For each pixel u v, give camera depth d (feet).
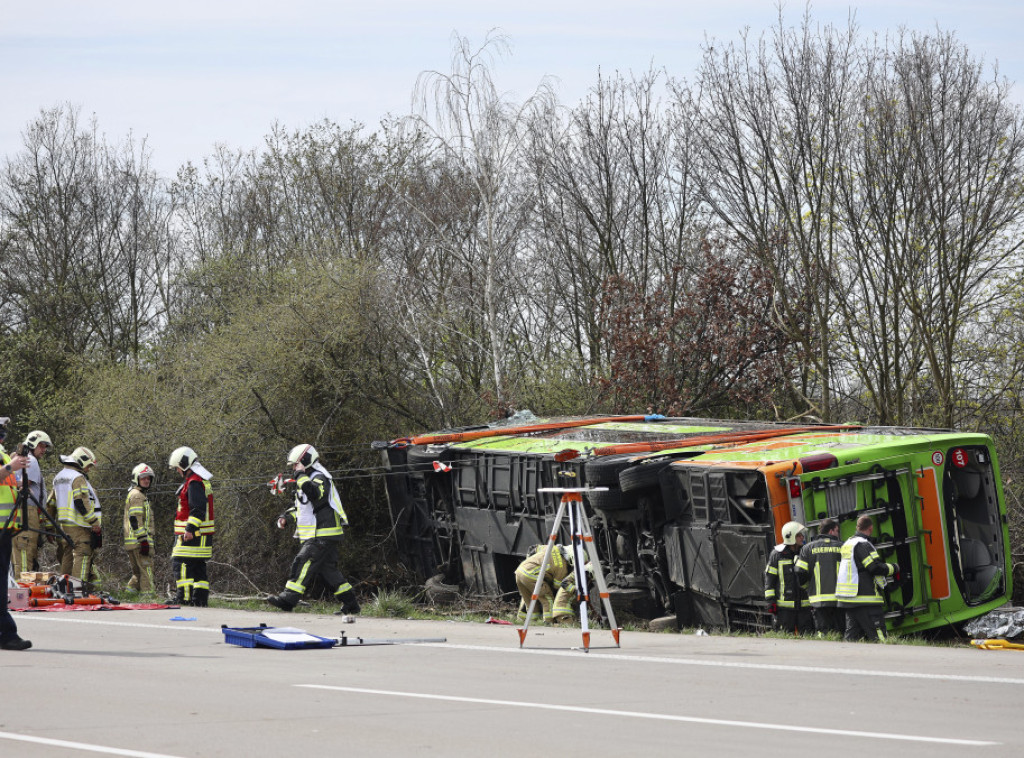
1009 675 54.75
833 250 169.89
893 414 165.68
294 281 181.68
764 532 91.15
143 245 284.61
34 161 273.75
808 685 51.06
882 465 93.04
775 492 89.20
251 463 169.37
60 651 62.34
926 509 94.63
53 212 271.69
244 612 92.84
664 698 46.98
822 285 170.40
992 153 155.02
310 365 176.24
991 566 99.35
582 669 56.90
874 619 83.41
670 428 128.88
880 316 163.94
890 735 38.42
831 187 165.37
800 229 168.86
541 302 216.54
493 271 188.96
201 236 287.28
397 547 157.99
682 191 211.41
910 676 54.19
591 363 200.75
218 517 166.20
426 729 39.68
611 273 202.59
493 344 185.68
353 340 178.50
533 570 99.60
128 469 169.07
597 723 40.96
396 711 43.50
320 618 89.20
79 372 203.10
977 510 101.50
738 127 174.29
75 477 106.52
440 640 70.49
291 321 174.70
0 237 264.52
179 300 261.24
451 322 200.95
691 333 180.75
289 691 48.57
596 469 106.22
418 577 154.30
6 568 61.62
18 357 244.01
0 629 62.08
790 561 86.79
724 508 94.68
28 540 107.55
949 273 156.56
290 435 175.52
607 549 113.70
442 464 136.15
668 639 75.00
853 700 46.52
